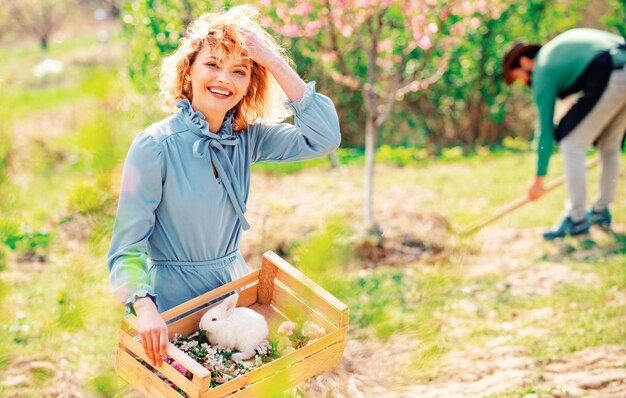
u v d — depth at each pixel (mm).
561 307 4820
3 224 4047
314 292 2516
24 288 5020
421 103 11297
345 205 7375
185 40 2635
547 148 6059
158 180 2480
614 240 6109
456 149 10594
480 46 10617
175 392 2227
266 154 2850
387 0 6031
